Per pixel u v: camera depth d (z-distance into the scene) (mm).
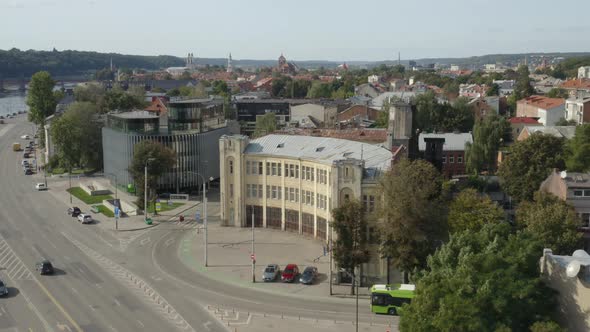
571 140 119062
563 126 158375
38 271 90125
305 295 80438
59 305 76500
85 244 105812
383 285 74812
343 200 89750
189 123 148125
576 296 54188
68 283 85188
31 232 113875
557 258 58031
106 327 69500
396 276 84375
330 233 98188
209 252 100188
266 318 72438
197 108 148875
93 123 181750
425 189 78000
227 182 116250
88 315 73250
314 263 93625
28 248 103062
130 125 147750
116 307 76000
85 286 83938
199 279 87188
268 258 96375
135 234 112625
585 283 53062
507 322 52000
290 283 85188
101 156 182250
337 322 70875
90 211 131250
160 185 145000
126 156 148375
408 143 112875
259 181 114125
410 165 82750
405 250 75812
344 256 78000
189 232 113438
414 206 76125
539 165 109188
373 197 88750
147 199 127250
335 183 89750
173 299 79062
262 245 103438
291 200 110688
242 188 115188
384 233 78188
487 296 51875
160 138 144750
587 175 90312
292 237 107938
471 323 50031
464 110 193750
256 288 83250
